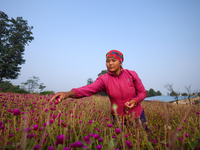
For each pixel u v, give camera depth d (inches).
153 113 136.0
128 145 41.7
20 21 1330.0
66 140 46.9
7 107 102.3
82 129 63.4
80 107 126.8
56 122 60.1
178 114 115.3
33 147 37.3
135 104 75.5
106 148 43.1
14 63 1178.0
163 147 50.1
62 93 61.6
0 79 1189.1
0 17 1232.2
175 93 546.6
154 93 3056.1
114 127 67.4
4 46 1210.0
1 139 42.4
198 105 160.9
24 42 1326.3
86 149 36.0
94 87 79.1
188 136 52.5
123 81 80.0
